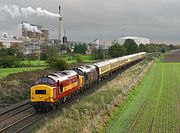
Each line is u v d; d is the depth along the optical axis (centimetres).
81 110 3484
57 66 8644
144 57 16312
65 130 2589
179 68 10550
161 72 9056
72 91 4475
